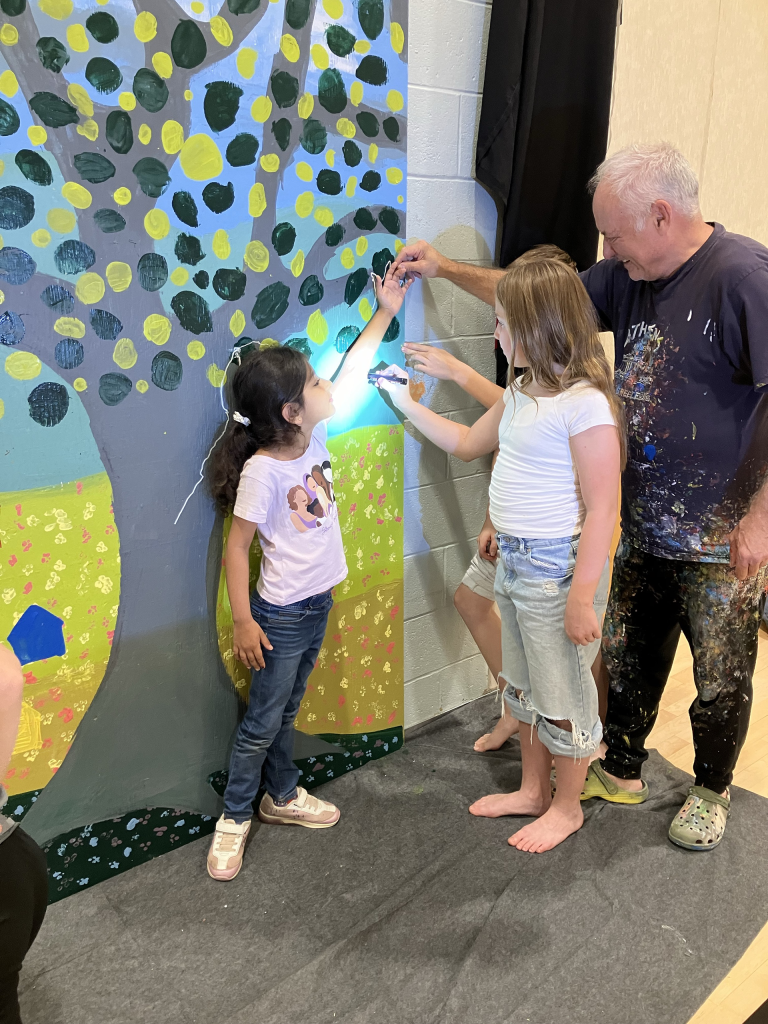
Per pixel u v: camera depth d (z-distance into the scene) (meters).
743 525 1.64
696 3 2.36
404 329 1.92
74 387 1.40
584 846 1.80
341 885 1.68
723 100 2.62
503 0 1.78
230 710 1.79
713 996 1.43
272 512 1.58
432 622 2.23
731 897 1.66
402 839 1.82
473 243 2.02
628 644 1.88
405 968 1.47
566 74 1.91
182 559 1.62
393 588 2.08
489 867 1.73
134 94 1.34
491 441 1.85
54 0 1.23
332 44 1.57
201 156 1.45
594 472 1.51
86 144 1.31
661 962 1.49
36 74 1.24
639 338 1.69
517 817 1.90
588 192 2.06
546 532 1.58
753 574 1.67
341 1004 1.40
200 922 1.57
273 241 1.59
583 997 1.42
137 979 1.44
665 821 1.89
